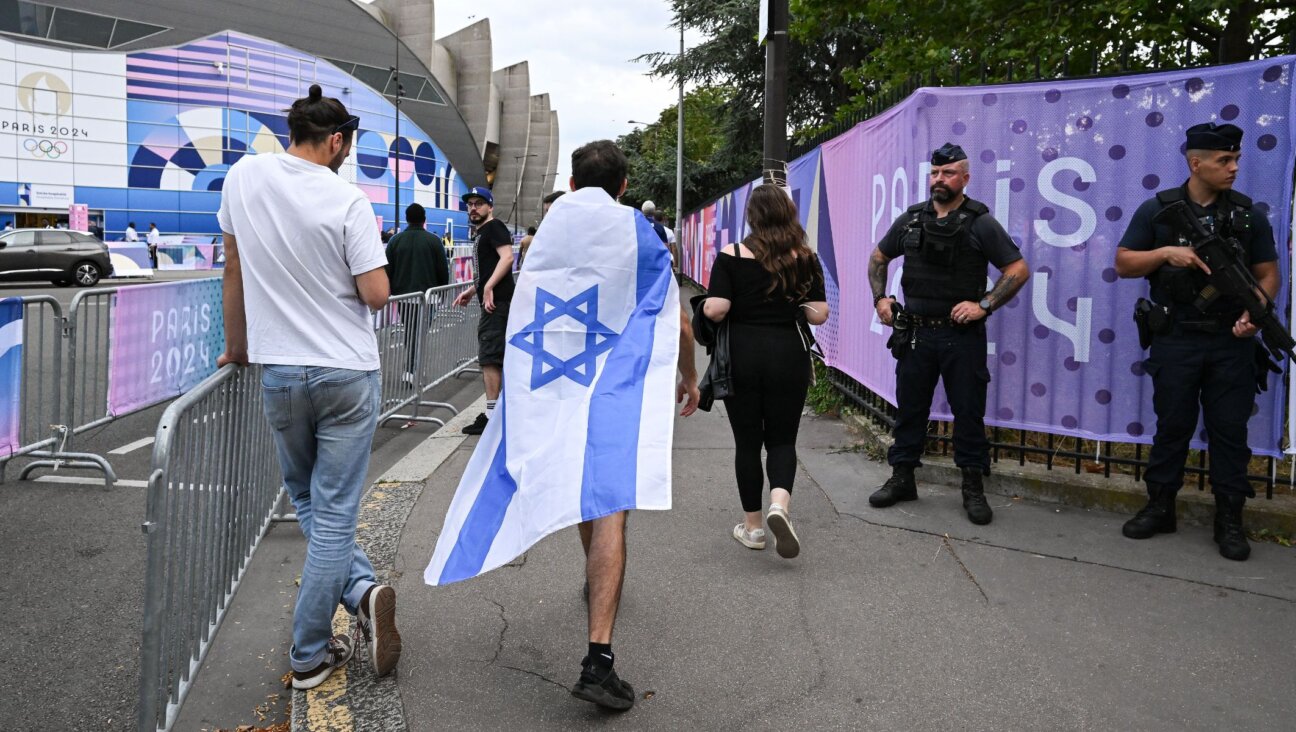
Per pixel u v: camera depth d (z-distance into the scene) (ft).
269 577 12.92
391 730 8.79
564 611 11.57
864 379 21.83
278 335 9.33
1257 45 25.62
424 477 17.93
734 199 51.83
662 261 10.23
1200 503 14.51
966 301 14.66
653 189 128.98
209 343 25.29
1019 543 13.83
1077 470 16.20
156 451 8.14
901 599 11.80
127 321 20.53
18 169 162.20
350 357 9.45
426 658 10.30
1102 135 15.49
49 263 78.79
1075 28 30.83
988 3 31.78
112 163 173.37
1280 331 12.45
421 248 27.99
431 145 245.45
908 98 18.30
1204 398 13.35
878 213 20.66
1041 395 16.39
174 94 180.24
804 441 20.75
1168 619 11.16
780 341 12.91
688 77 94.79
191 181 183.73
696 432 22.38
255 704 9.62
